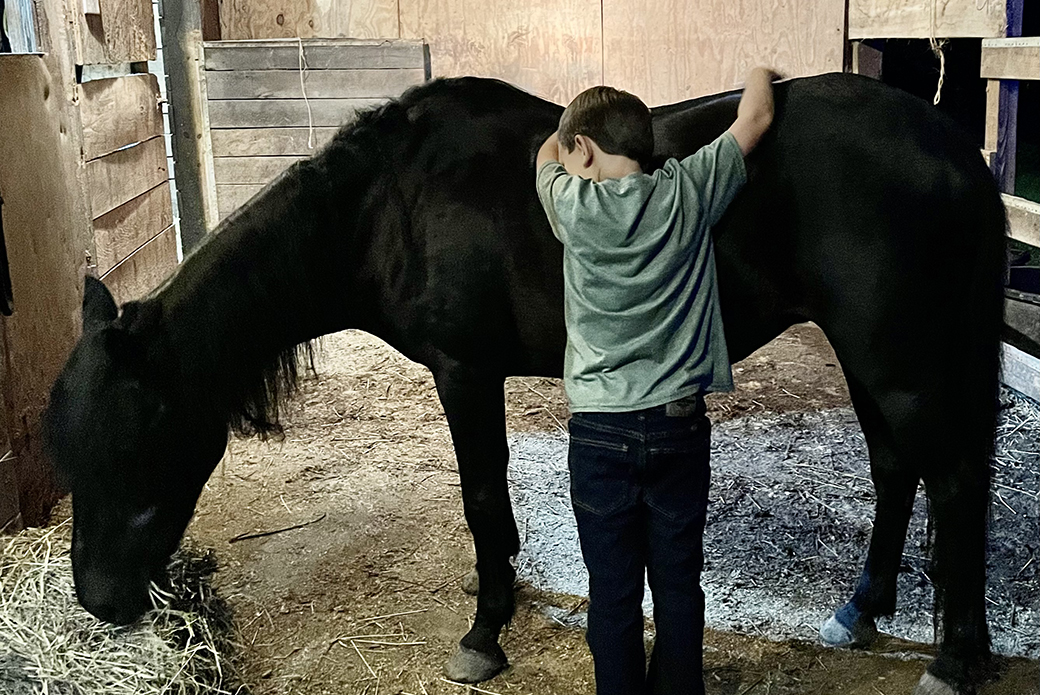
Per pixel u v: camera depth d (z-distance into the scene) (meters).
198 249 2.23
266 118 6.11
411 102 2.30
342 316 2.38
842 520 3.07
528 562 2.93
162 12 5.99
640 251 1.78
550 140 2.04
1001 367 2.13
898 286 1.99
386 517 3.28
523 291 2.20
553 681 2.37
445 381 2.30
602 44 6.00
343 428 4.09
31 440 3.31
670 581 1.87
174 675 2.19
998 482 3.26
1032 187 8.02
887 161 2.00
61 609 2.36
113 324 2.16
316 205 2.22
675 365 1.82
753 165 2.03
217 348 2.19
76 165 3.98
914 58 8.73
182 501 2.25
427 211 2.21
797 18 5.73
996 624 2.46
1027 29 7.77
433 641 2.56
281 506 3.38
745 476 3.43
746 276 2.09
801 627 2.52
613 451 1.82
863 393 2.28
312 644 2.57
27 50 3.60
